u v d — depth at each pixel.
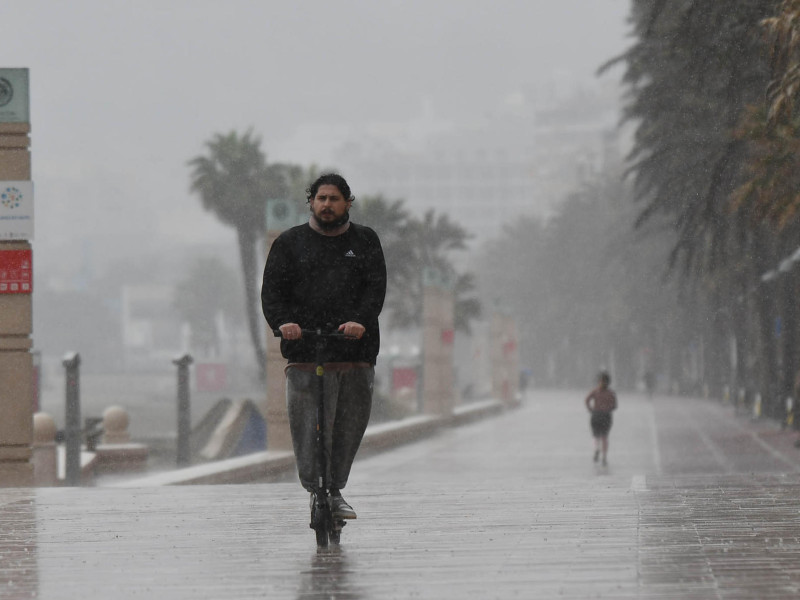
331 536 20.23
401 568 17.58
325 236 20.19
